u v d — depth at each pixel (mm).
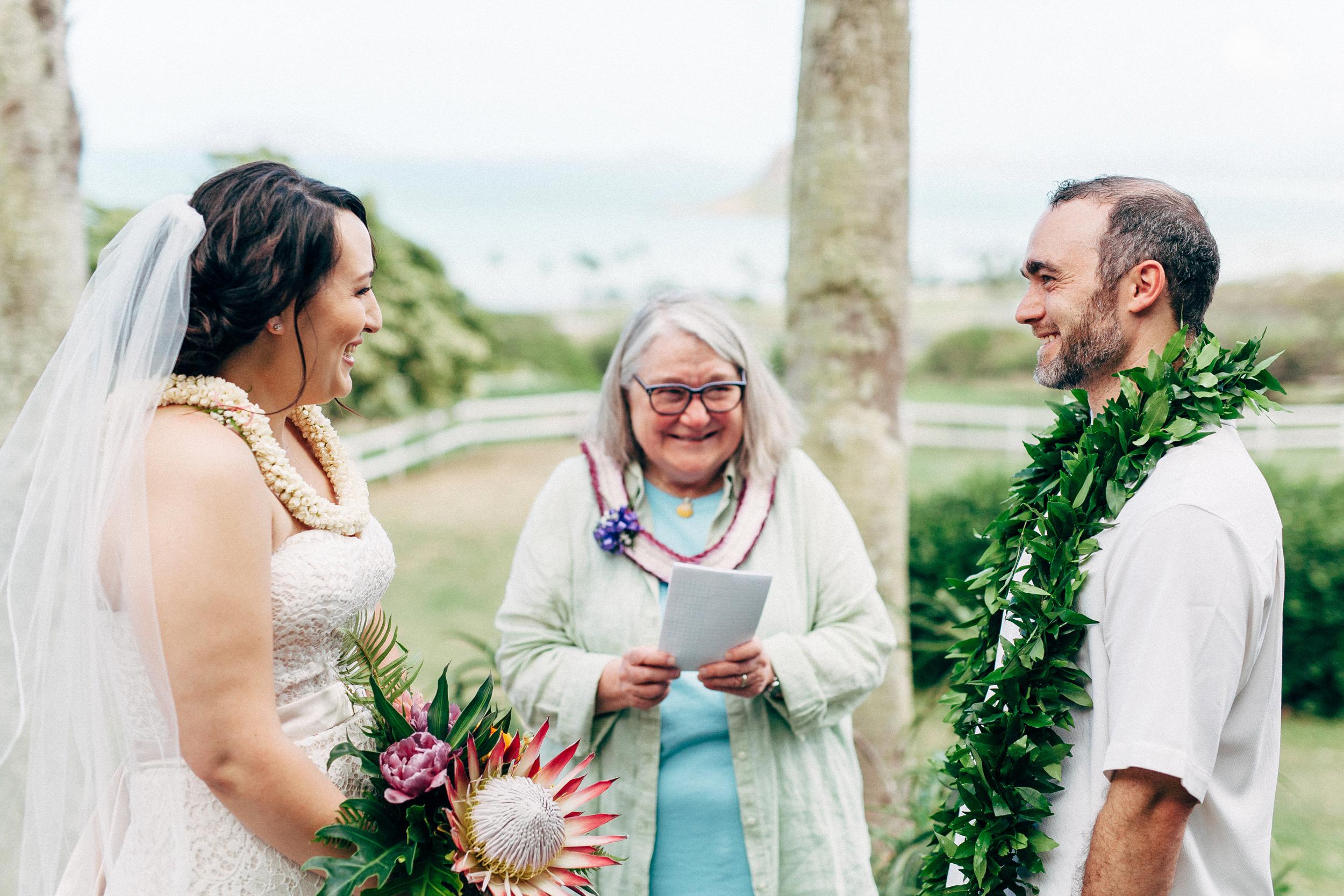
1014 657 1537
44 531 1410
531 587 2250
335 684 1601
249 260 1407
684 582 1887
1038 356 1658
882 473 3428
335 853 1416
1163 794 1321
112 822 1456
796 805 2145
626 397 2303
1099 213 1558
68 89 2635
